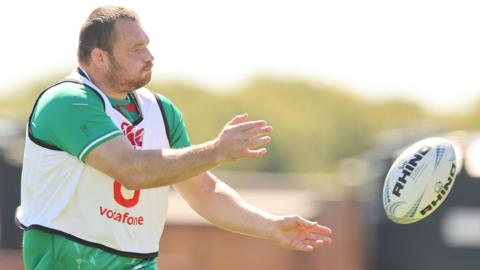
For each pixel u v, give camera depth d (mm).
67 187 19406
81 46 19828
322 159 158500
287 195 62844
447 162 21672
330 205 51562
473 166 50750
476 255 50594
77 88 19406
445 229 50750
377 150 56406
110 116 19562
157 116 20375
